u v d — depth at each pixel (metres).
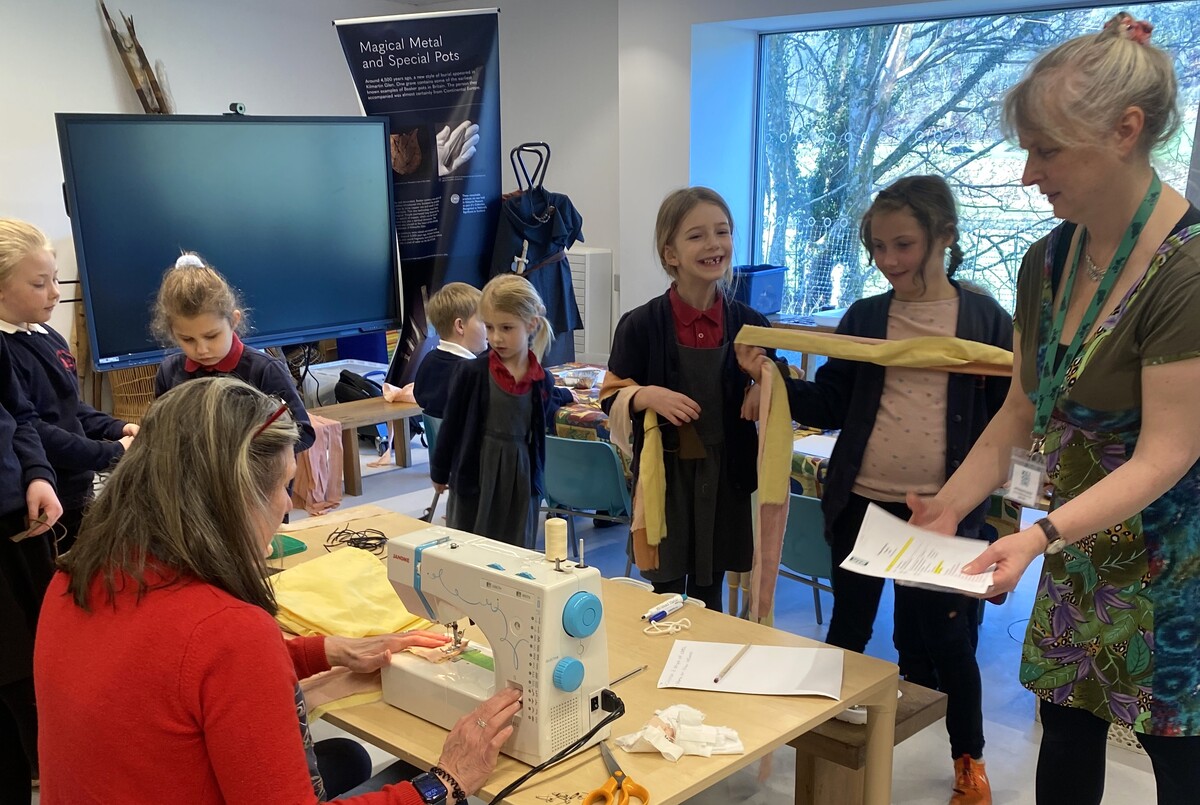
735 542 2.32
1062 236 1.57
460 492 3.03
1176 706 1.45
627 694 1.54
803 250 5.86
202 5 5.86
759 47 5.70
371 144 5.12
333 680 1.63
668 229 2.20
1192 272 1.30
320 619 1.78
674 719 1.42
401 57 4.93
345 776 1.78
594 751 1.39
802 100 5.63
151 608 1.09
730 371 2.25
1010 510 2.59
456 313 3.71
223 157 4.82
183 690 1.06
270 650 1.11
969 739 2.31
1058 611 1.56
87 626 1.12
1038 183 1.42
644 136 5.67
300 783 1.10
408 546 1.54
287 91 6.44
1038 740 2.71
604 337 6.43
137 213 4.66
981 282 5.11
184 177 4.75
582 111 6.45
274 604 1.21
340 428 4.14
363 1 6.80
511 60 6.78
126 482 1.15
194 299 2.41
